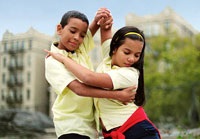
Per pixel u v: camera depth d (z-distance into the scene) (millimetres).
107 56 2639
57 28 2498
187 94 22047
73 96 2414
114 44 2426
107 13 2662
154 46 28984
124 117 2357
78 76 2285
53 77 2383
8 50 40906
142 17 39062
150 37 36281
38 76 39969
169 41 28625
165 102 24547
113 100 2387
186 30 41469
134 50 2348
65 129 2385
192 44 28047
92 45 2699
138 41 2342
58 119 2432
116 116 2367
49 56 2484
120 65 2400
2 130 12250
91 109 2473
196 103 14594
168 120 24344
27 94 39531
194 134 6441
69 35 2426
